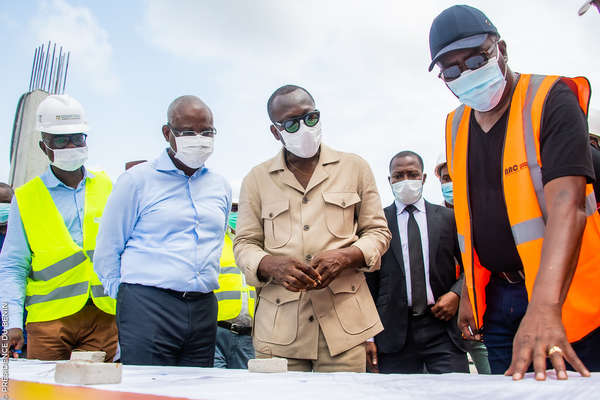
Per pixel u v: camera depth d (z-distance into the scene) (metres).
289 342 2.32
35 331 2.99
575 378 1.08
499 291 2.01
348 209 2.48
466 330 2.16
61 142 3.04
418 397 0.90
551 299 1.30
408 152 3.70
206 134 2.79
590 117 2.85
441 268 3.47
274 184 2.56
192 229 2.75
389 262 3.51
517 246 1.74
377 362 3.48
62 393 1.05
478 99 1.83
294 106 2.42
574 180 1.51
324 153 2.58
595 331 1.66
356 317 2.34
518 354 1.21
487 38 1.76
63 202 3.16
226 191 3.04
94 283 3.05
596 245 1.68
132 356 2.46
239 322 4.03
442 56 1.81
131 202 2.69
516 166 1.75
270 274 2.27
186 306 2.63
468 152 2.01
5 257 3.04
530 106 1.74
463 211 2.04
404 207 3.67
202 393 1.00
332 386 1.11
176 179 2.83
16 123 7.80
